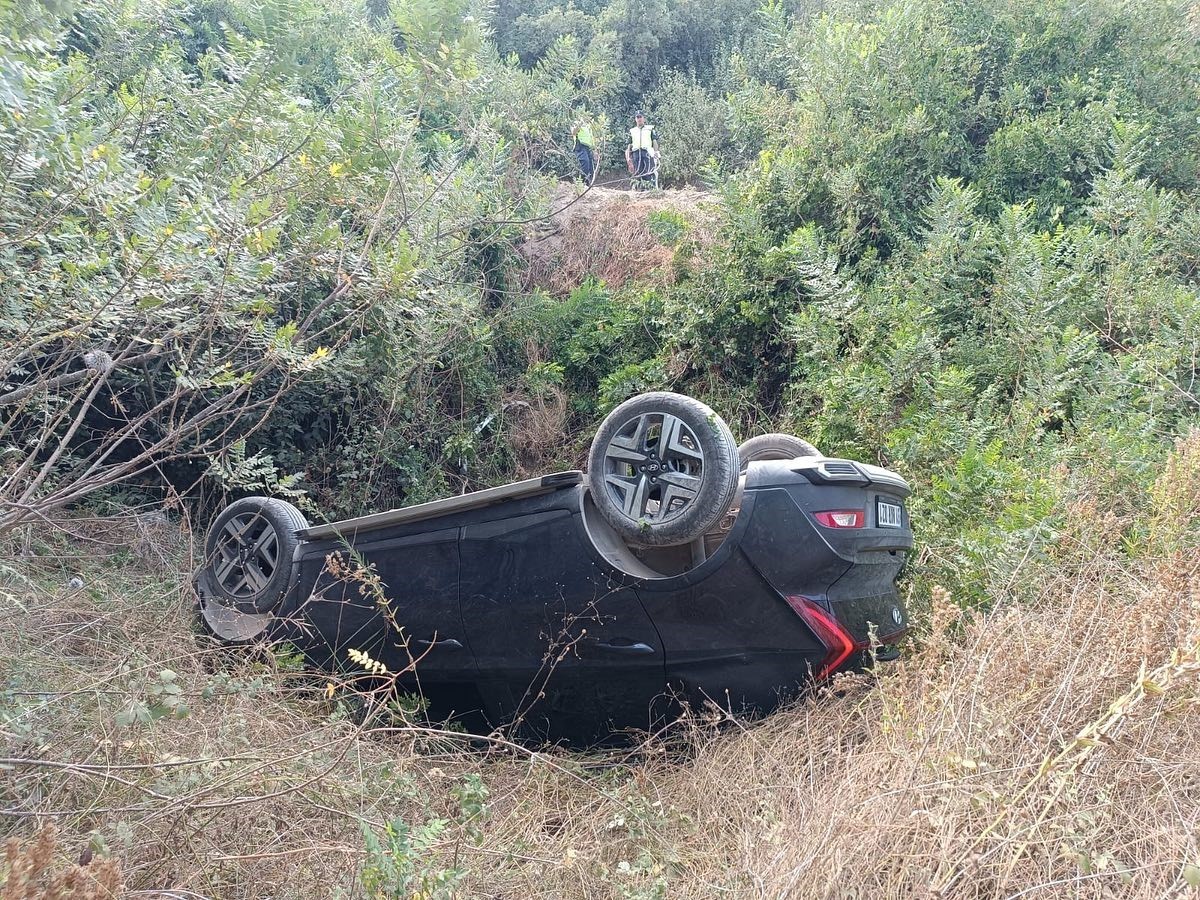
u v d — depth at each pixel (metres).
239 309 5.08
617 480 4.60
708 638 4.31
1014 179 10.23
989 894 2.65
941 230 8.99
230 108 6.99
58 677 4.32
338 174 6.83
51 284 4.16
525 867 3.33
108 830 3.00
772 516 4.25
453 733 3.99
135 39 8.23
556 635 4.60
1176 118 10.63
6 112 3.82
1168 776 2.98
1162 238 8.95
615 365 10.46
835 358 8.27
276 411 8.34
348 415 8.84
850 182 9.78
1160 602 3.03
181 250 4.32
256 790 3.40
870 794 3.04
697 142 18.58
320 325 8.13
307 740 3.91
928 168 10.19
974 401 7.62
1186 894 2.38
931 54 11.19
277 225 5.28
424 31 7.24
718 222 11.14
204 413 5.37
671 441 4.47
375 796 3.50
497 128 10.95
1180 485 4.97
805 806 3.34
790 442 5.88
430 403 9.39
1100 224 9.33
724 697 4.34
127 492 7.74
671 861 3.20
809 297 9.27
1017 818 2.70
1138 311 7.92
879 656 4.43
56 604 5.08
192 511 8.12
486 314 10.79
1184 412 7.06
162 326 5.13
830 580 4.23
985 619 3.95
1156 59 11.34
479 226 10.36
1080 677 3.24
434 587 4.98
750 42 20.95
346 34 12.09
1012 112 10.87
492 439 9.73
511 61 13.52
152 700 3.84
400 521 5.15
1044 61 11.51
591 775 4.35
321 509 8.67
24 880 2.16
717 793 3.86
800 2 21.06
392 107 7.84
